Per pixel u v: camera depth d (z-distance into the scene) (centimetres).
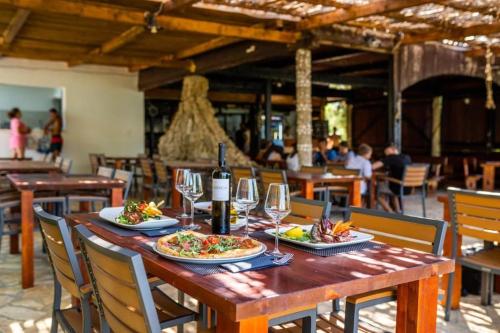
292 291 133
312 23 627
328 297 139
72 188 373
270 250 180
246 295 129
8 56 948
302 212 261
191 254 161
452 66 885
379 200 697
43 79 1062
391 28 694
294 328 197
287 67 1133
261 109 1430
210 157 878
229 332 134
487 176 870
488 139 1206
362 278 147
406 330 175
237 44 796
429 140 1355
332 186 598
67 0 543
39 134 1062
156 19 589
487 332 285
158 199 746
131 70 1138
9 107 1030
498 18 581
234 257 160
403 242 224
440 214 730
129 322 141
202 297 136
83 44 845
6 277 388
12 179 407
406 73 824
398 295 178
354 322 195
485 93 1210
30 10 545
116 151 1159
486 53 858
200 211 270
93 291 171
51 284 370
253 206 204
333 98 1623
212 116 932
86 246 156
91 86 1120
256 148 1443
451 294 301
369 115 1499
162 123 1530
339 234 190
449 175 1198
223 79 1213
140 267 130
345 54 977
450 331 286
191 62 924
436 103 1327
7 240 525
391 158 686
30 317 305
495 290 358
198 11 589
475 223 297
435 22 633
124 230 215
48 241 205
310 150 694
